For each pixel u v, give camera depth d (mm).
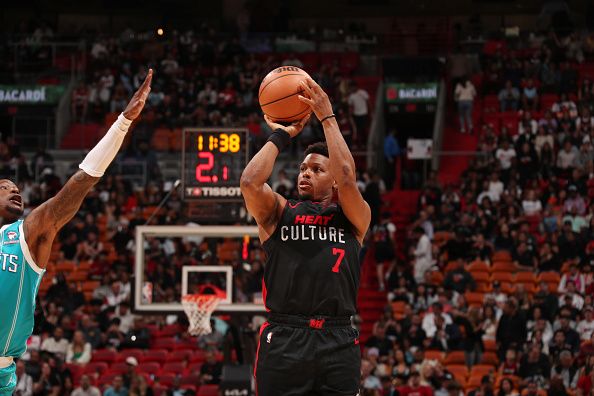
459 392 24625
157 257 28438
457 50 46188
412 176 37969
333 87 41875
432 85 40625
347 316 7973
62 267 32906
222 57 45094
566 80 41188
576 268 29047
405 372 25688
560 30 45656
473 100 41438
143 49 45125
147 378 27188
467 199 34156
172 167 38875
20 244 8219
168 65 43781
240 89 42656
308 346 7746
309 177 8312
